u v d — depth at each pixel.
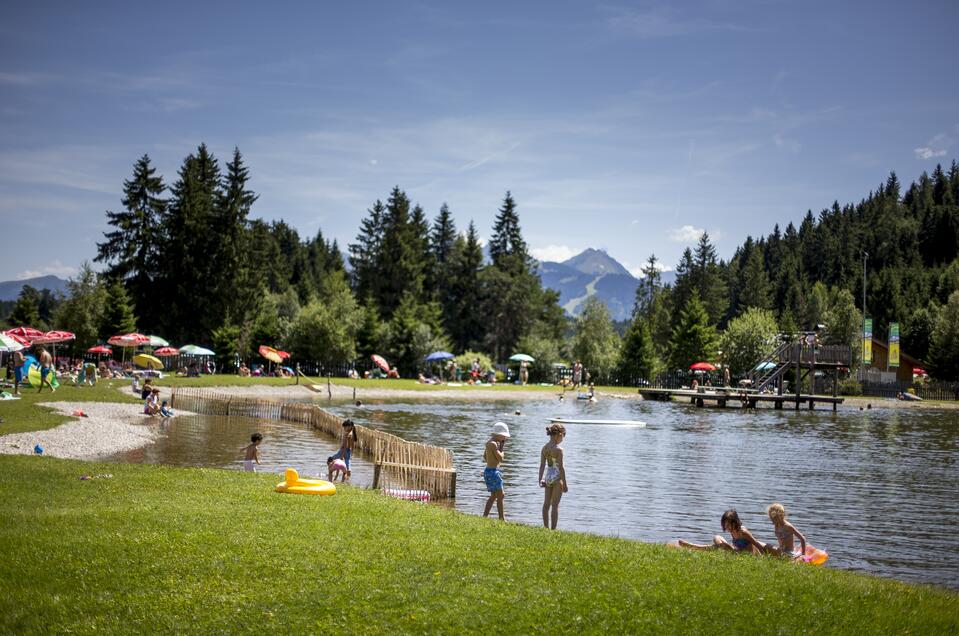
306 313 81.00
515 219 129.38
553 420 45.53
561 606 8.26
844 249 167.25
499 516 15.81
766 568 10.27
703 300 127.06
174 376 62.66
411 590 8.62
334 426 33.12
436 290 118.81
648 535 16.17
